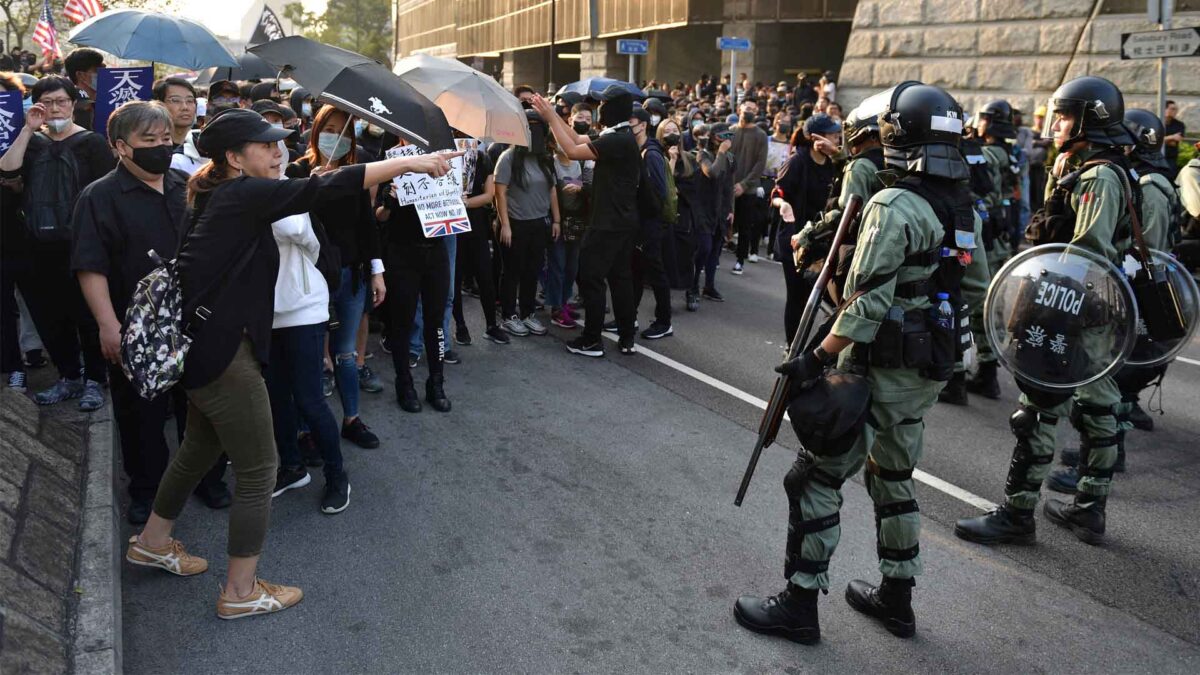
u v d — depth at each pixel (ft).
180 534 13.62
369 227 15.65
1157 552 13.91
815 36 93.86
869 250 10.31
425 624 11.54
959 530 14.24
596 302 23.15
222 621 11.46
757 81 90.89
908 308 10.75
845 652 11.26
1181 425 19.66
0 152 15.33
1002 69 53.11
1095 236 13.67
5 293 16.34
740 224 35.91
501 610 11.90
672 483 15.98
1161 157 16.19
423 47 178.60
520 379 21.59
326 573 12.67
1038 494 13.98
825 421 10.35
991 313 13.66
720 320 28.32
